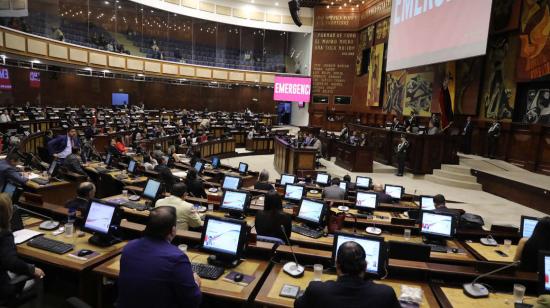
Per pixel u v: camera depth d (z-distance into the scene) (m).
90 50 18.98
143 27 24.94
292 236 5.25
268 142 21.53
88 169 9.20
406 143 13.53
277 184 8.78
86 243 4.10
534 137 11.64
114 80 24.89
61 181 7.72
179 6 23.28
